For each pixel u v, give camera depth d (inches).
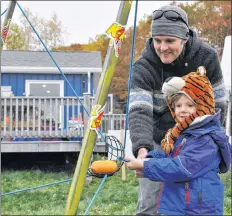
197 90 109.7
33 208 364.5
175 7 123.1
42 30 1644.9
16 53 802.2
